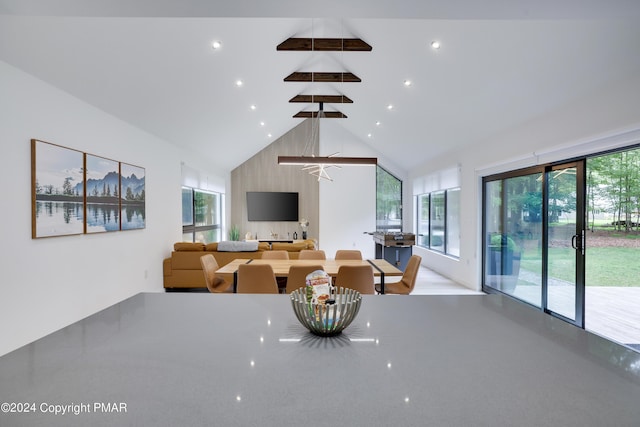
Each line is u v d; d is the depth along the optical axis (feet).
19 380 2.50
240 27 10.94
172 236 17.40
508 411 2.13
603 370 2.72
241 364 2.78
